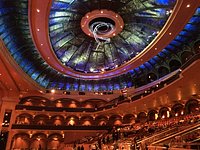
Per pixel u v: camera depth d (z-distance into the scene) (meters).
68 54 27.36
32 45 24.00
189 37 21.72
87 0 20.09
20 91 30.91
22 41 22.86
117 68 28.83
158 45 21.59
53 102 33.59
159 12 19.50
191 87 20.11
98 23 23.17
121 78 33.34
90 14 21.89
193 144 8.63
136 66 27.62
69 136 30.44
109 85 34.78
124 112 31.78
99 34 24.83
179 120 19.50
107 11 21.62
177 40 22.64
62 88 34.50
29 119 31.38
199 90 20.86
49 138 30.88
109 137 22.56
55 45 24.77
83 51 27.73
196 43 21.91
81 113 32.56
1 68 22.78
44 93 32.66
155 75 29.89
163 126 19.89
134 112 31.39
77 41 26.08
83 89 34.88
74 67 29.64
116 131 22.86
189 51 23.11
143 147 12.08
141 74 31.48
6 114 28.44
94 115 33.53
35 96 32.22
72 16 22.00
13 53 23.12
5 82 26.97
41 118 32.25
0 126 27.22
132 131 22.52
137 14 21.44
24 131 28.84
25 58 25.75
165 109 26.45
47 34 19.75
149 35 23.36
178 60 25.23
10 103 29.02
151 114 28.70
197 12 17.56
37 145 30.16
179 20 17.06
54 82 33.69
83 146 22.23
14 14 18.80
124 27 23.81
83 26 23.48
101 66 30.16
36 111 30.66
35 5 15.71
